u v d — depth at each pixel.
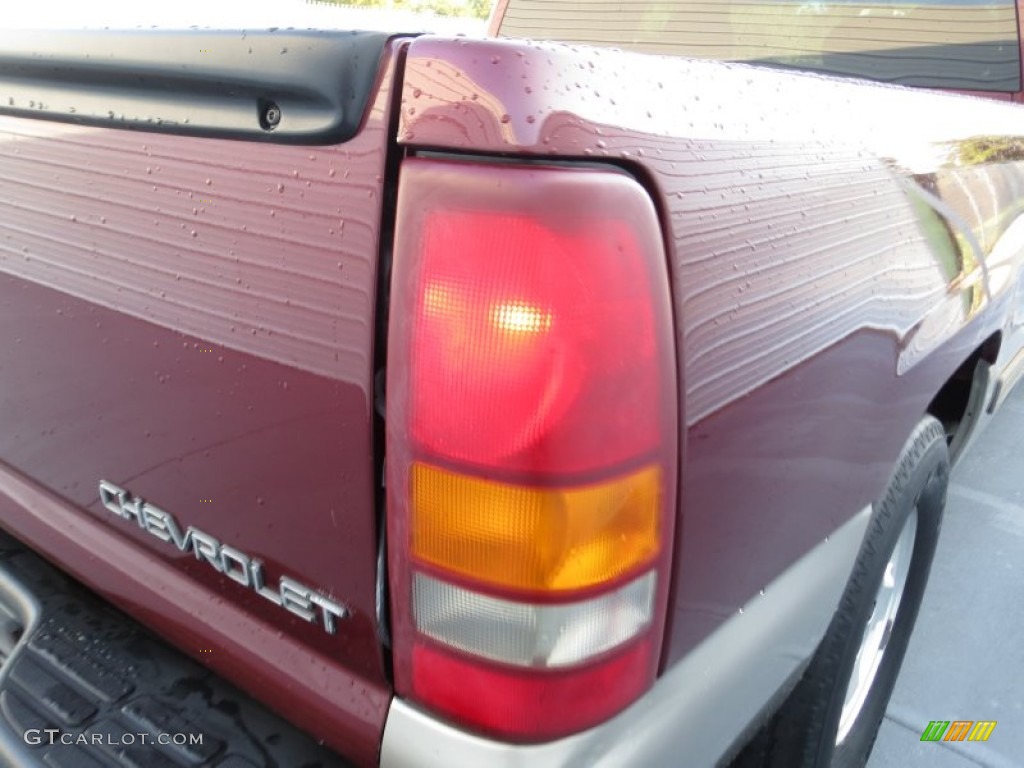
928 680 2.61
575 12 3.09
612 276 0.93
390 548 1.06
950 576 3.09
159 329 1.26
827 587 1.58
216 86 1.08
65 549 1.57
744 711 1.36
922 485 2.01
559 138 0.90
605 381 0.95
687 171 1.03
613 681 1.06
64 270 1.38
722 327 1.11
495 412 0.94
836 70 2.73
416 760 1.10
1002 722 2.46
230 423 1.21
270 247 1.09
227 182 1.12
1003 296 2.43
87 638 1.50
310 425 1.11
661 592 1.09
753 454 1.25
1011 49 2.50
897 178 1.58
